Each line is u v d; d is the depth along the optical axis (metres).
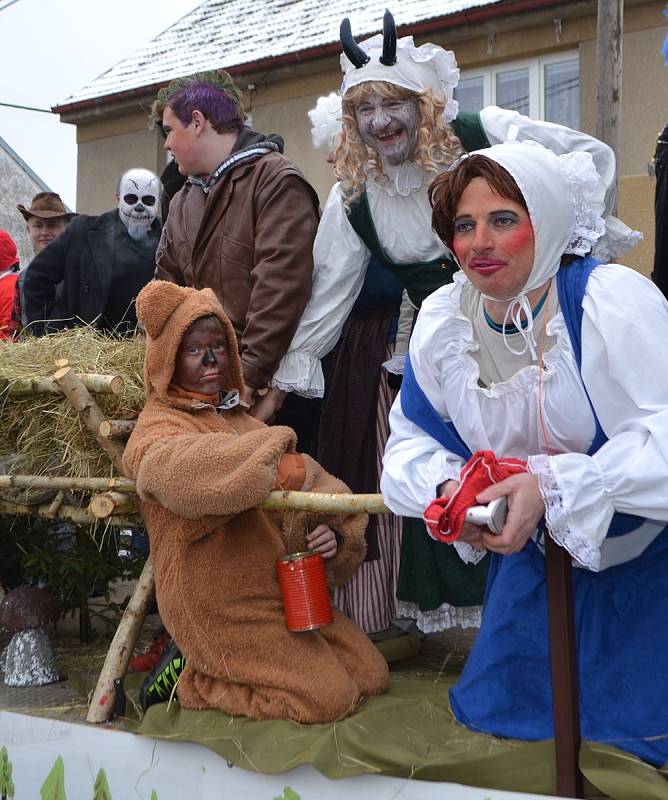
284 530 2.55
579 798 1.86
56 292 4.30
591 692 2.04
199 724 2.26
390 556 3.00
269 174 3.09
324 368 3.26
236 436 2.32
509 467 1.86
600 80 3.81
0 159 12.34
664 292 2.97
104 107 10.08
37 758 2.47
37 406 2.66
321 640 2.41
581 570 2.10
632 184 5.58
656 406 1.83
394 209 2.91
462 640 3.18
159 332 2.49
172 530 2.38
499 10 7.53
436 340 2.08
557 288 1.95
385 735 2.15
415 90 2.79
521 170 1.86
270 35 9.42
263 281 2.99
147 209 4.11
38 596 2.93
